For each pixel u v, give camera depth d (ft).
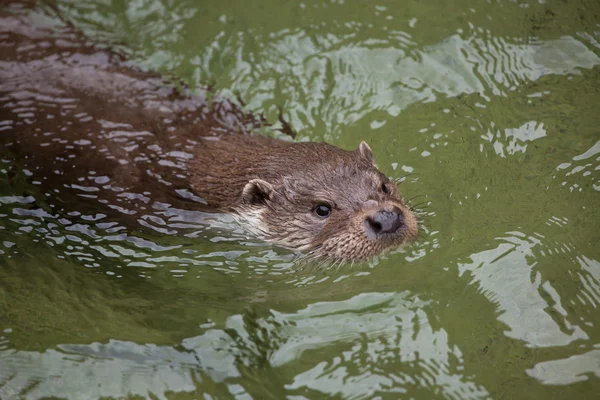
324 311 27.09
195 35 41.55
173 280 29.01
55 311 27.43
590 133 34.35
